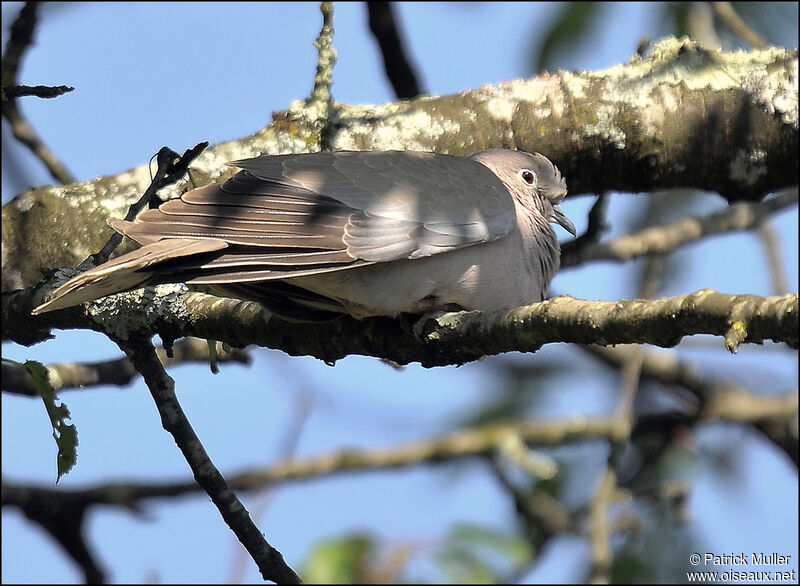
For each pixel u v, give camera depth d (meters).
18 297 9.01
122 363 10.59
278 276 7.45
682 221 12.05
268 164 8.11
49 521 11.82
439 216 8.16
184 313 8.34
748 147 9.68
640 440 12.23
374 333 8.09
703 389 12.26
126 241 9.30
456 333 7.35
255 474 11.89
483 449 11.92
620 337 6.29
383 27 11.32
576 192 10.12
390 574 9.41
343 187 8.07
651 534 11.18
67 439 7.91
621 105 9.76
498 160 9.63
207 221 7.44
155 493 11.84
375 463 12.02
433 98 9.91
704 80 9.77
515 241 8.62
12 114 10.68
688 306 5.92
